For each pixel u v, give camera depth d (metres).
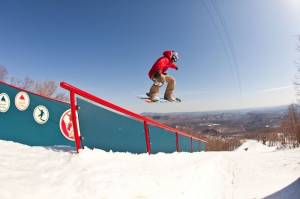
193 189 4.92
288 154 13.08
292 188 4.94
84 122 5.19
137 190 3.98
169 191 4.35
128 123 6.45
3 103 5.30
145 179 4.44
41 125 5.66
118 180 4.06
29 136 5.51
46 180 3.50
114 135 5.96
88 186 3.59
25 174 3.56
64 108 5.95
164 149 9.24
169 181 4.77
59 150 5.19
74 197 3.25
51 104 5.79
